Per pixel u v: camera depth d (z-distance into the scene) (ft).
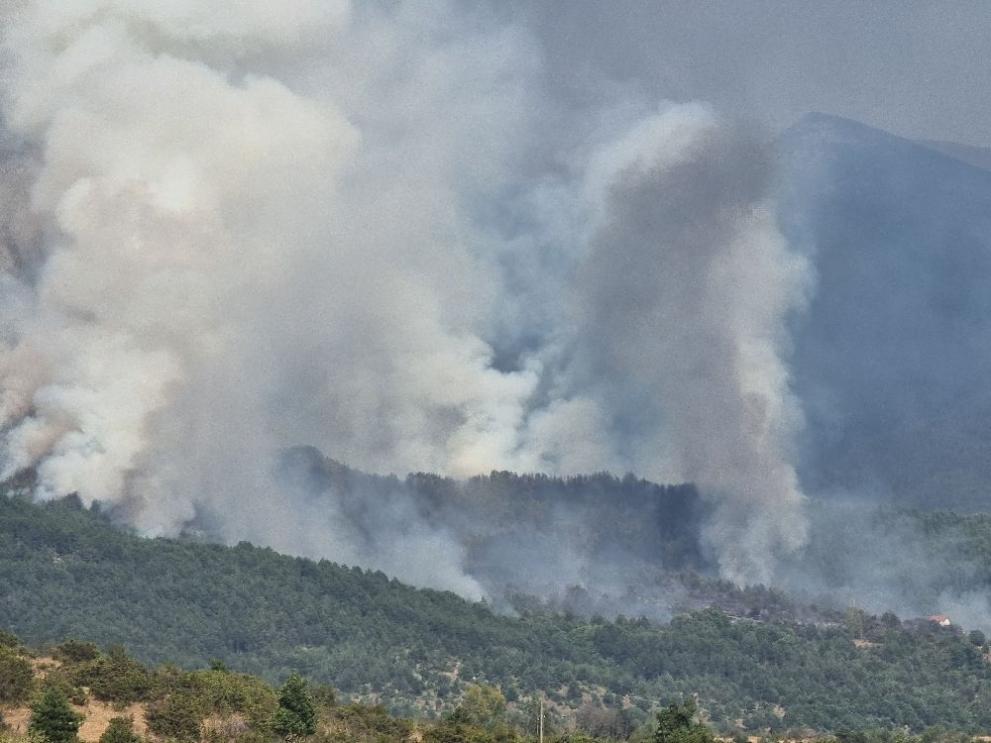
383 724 589.73
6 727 488.02
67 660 568.82
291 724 537.24
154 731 515.91
